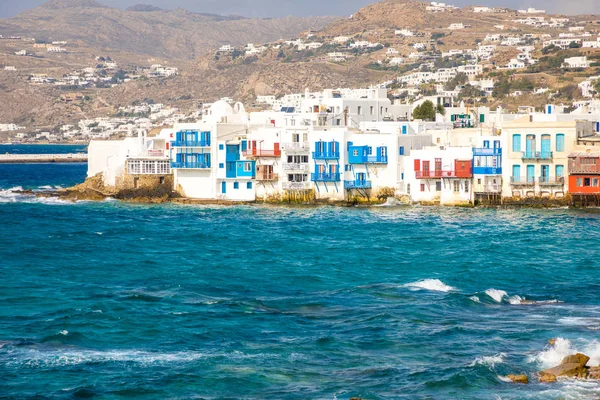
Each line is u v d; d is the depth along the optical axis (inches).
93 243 5984.3
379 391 3016.7
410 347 3427.7
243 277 4753.9
